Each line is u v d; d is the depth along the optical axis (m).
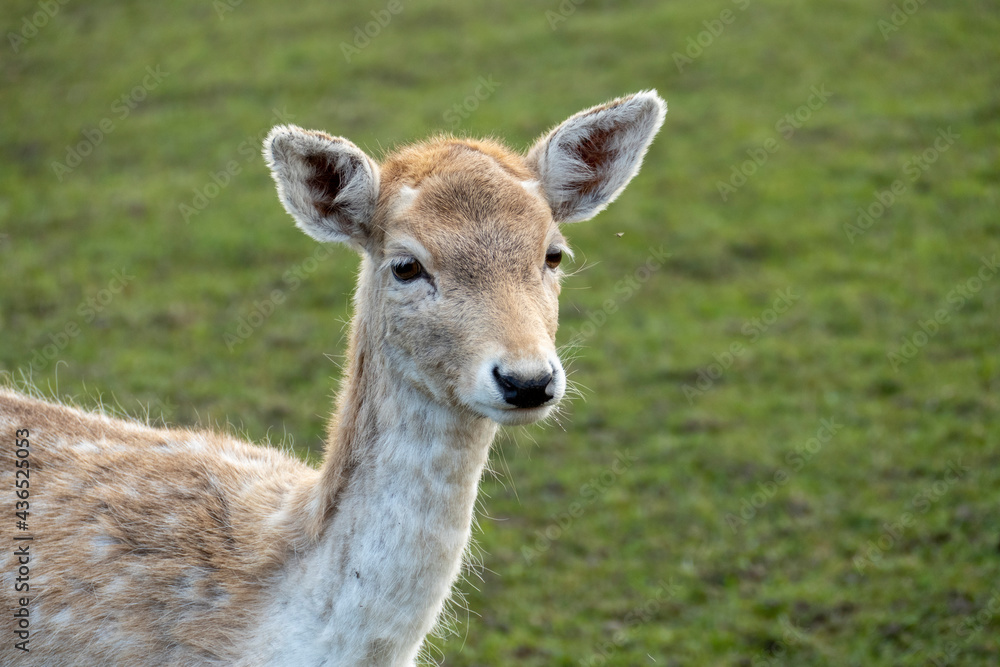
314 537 13.52
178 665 13.52
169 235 39.69
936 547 24.67
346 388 14.30
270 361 32.00
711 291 37.66
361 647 13.13
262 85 52.47
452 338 12.66
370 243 14.07
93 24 58.84
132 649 13.59
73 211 41.25
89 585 13.80
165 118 49.38
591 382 32.06
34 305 34.25
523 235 13.21
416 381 13.02
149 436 15.99
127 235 39.56
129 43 56.78
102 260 37.69
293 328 34.00
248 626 13.45
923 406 30.39
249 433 28.19
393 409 13.26
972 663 21.36
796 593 23.50
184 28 58.88
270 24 59.81
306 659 13.17
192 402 29.47
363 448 13.45
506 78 53.50
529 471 27.80
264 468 15.70
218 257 38.41
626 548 25.02
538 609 23.05
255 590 13.61
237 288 36.44
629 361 33.25
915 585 23.52
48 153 46.06
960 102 50.00
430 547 13.08
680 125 49.31
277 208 42.16
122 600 13.69
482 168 13.71
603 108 14.53
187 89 52.06
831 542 25.12
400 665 13.49
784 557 24.72
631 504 26.52
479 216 13.19
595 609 23.09
